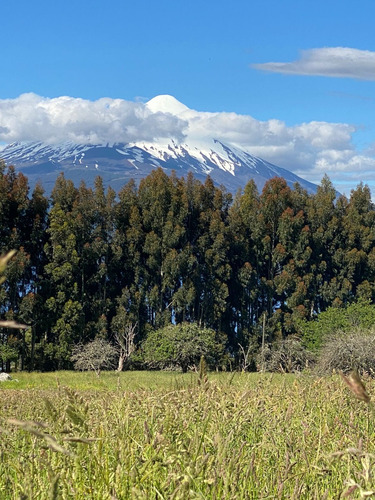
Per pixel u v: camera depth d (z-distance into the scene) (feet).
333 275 207.82
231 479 8.55
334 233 207.72
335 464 10.53
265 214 205.57
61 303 170.30
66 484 8.49
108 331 179.32
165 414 11.66
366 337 103.45
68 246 174.50
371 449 11.88
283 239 201.36
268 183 211.61
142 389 15.16
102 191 192.85
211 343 164.14
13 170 185.47
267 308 197.77
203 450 9.48
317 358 107.14
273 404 15.44
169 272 184.55
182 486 7.72
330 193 219.41
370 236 209.67
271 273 202.18
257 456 11.03
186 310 191.72
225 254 190.80
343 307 197.47
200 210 202.39
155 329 183.62
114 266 185.88
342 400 16.39
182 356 159.84
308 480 10.00
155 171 200.23
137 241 188.85
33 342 165.58
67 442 9.12
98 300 178.70
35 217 180.04
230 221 200.34
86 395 17.11
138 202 197.16
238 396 13.52
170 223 188.34
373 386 20.36
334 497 9.10
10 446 10.55
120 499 8.20
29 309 163.73
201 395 12.73
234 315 195.72
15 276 164.14
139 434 10.76
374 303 204.64
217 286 187.93
